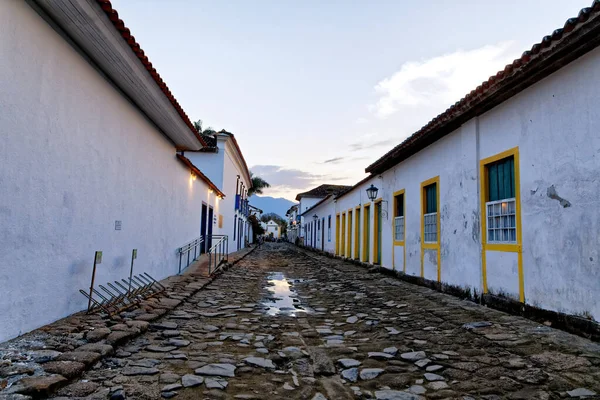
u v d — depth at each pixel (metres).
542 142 5.92
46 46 4.90
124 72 6.56
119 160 7.41
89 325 5.25
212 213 19.34
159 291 8.49
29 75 4.58
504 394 3.57
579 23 4.52
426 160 10.34
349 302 8.67
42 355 3.97
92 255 6.37
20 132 4.44
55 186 5.22
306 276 14.27
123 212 7.69
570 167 5.35
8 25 4.18
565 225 5.41
